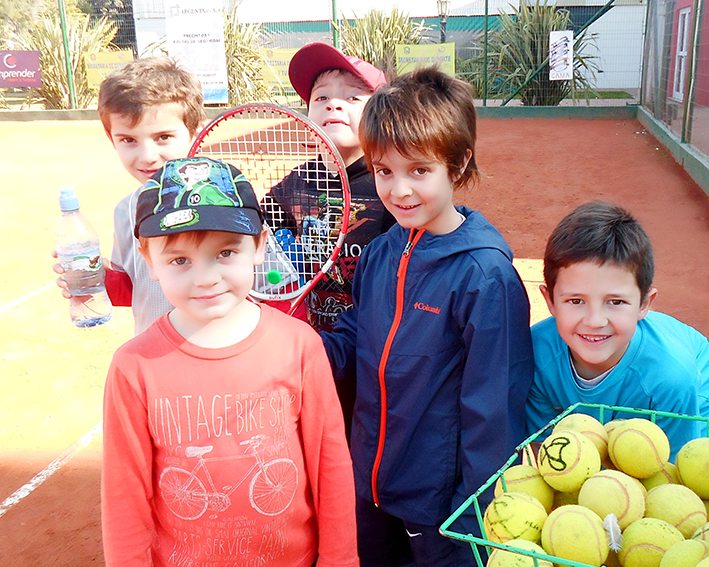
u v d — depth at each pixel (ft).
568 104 50.57
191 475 4.78
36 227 24.61
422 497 6.59
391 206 6.24
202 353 4.80
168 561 4.99
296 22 56.59
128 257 7.76
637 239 5.77
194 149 7.10
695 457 4.63
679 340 6.61
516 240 21.26
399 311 6.48
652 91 39.91
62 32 49.21
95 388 13.66
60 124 47.34
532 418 6.75
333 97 8.04
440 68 6.61
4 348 15.47
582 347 5.95
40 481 10.77
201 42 46.42
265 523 4.93
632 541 4.18
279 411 4.91
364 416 6.91
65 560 8.96
